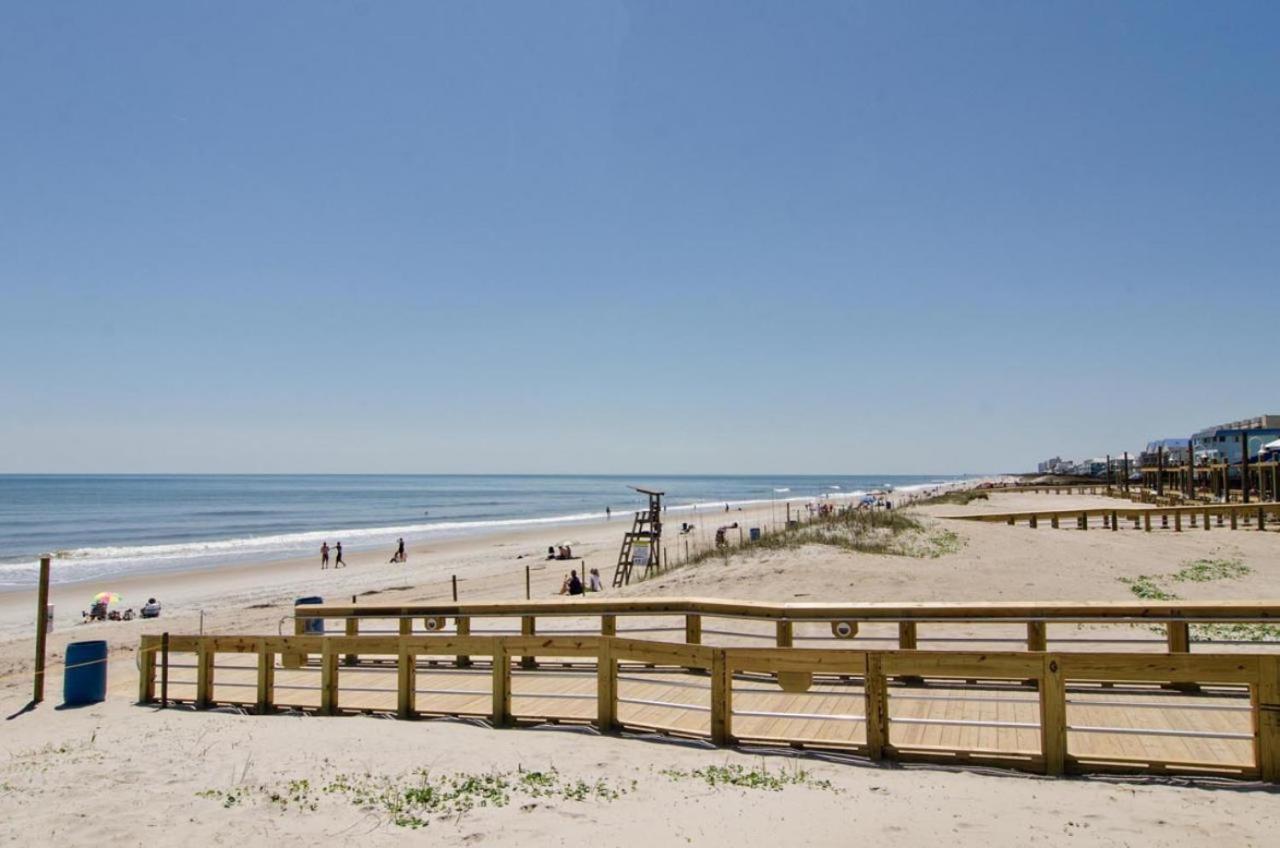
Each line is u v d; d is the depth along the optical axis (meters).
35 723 9.94
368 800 6.34
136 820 6.05
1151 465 86.31
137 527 72.25
